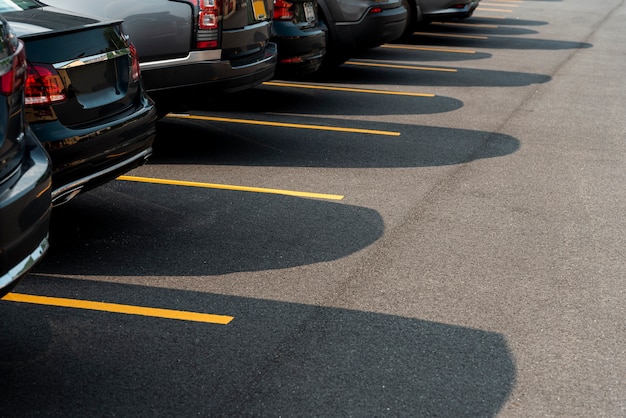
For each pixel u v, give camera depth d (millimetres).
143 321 4543
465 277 5234
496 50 15227
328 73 12281
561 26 18922
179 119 9172
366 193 6793
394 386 3979
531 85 11938
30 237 3658
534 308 4855
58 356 4168
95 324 4500
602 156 8227
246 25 7402
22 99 3820
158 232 5812
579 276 5324
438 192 6883
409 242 5766
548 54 14875
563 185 7223
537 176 7453
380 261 5430
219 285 5008
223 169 7316
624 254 5727
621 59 14484
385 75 12406
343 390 3930
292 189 6832
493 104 10555
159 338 4367
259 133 8656
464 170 7551
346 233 5898
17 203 3531
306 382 3986
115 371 4039
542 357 4309
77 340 4328
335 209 6387
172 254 5445
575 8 22688
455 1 15375
